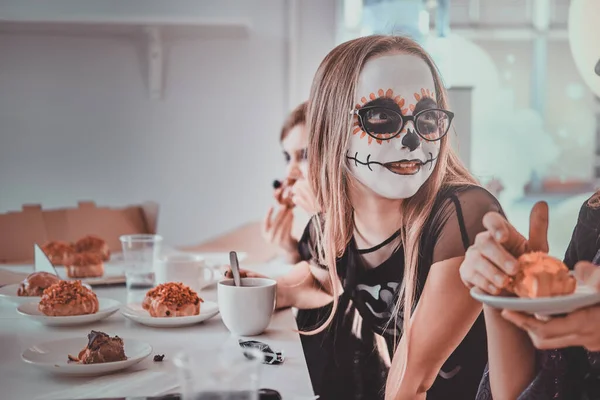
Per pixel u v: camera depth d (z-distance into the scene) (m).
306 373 0.77
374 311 1.08
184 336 0.92
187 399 0.59
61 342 0.83
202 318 0.97
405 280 1.03
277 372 0.77
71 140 2.16
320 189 1.13
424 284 1.01
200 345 0.87
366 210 1.06
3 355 0.83
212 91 2.16
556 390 0.87
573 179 2.38
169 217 2.19
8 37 2.12
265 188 2.18
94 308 1.00
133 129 2.16
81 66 2.14
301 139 1.57
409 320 1.02
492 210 0.99
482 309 0.99
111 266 1.42
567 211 2.23
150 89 2.14
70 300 0.98
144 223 1.80
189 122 2.17
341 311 1.11
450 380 1.00
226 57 2.15
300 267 1.18
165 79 2.15
